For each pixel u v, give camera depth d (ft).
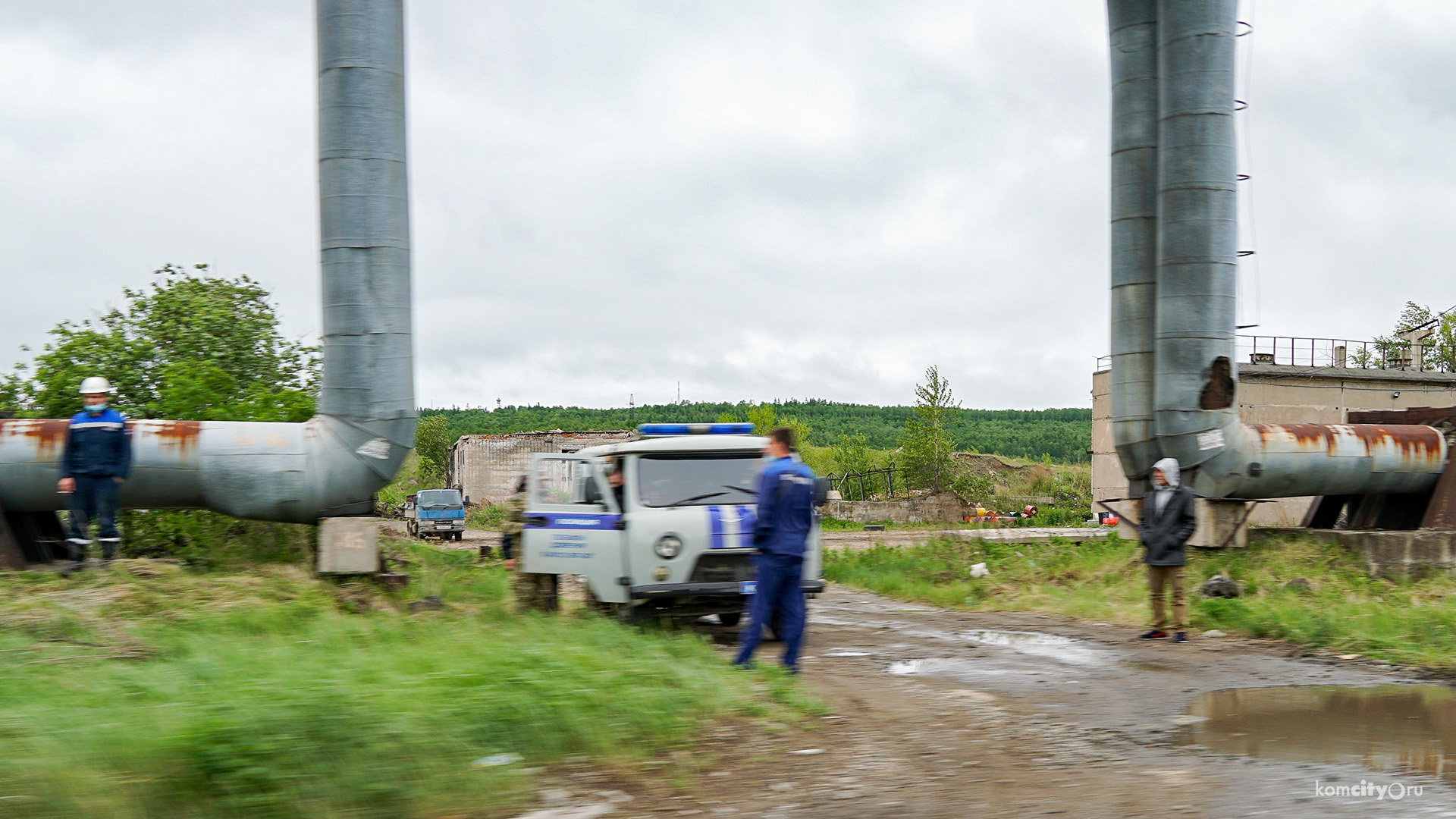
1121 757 16.81
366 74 38.78
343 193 38.70
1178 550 34.17
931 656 30.01
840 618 42.34
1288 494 53.21
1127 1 57.72
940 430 170.50
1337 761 16.47
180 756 12.58
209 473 37.65
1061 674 26.30
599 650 22.62
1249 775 15.47
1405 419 57.67
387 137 39.27
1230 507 52.90
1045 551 64.69
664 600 32.07
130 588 30.73
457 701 15.70
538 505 35.81
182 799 11.93
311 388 53.16
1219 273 51.78
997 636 35.37
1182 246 51.98
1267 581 46.55
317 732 13.34
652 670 20.10
